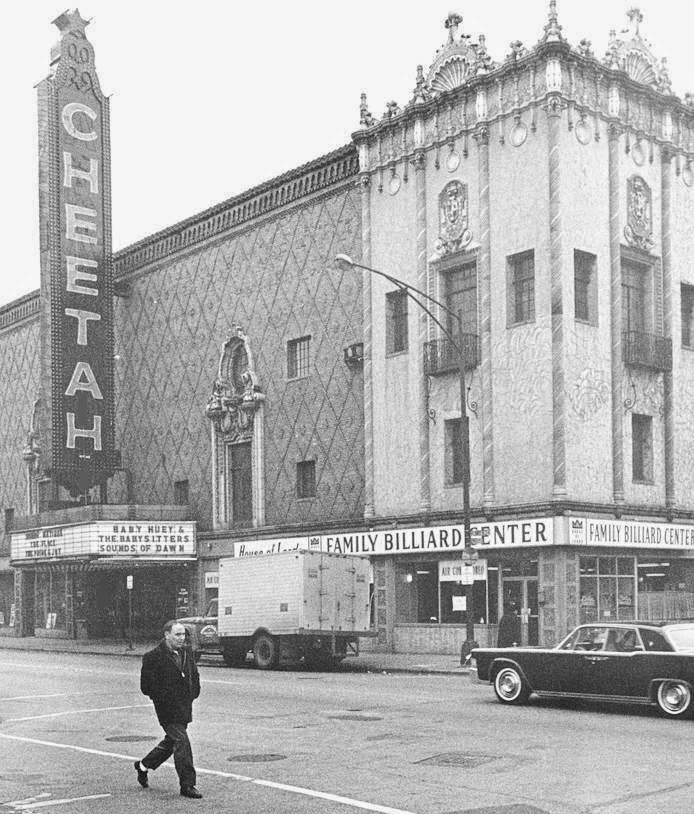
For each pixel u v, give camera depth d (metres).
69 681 27.14
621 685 18.30
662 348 35.91
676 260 37.31
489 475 34.25
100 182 51.91
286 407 44.28
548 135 33.47
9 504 64.62
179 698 11.66
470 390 35.34
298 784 12.08
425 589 36.66
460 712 18.67
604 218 34.72
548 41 33.31
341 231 41.81
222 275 48.81
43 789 12.10
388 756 13.88
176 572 50.16
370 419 39.16
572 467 32.56
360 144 40.09
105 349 51.38
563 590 31.89
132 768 13.40
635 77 36.72
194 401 50.06
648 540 34.28
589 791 11.42
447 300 36.97
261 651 31.83
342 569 32.09
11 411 65.50
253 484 45.62
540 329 33.22
